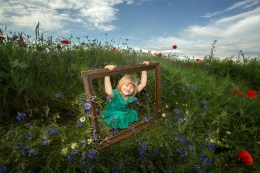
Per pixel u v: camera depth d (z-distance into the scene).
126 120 2.14
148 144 1.53
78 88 2.30
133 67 1.86
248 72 4.79
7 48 2.11
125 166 1.34
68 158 1.14
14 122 1.71
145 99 2.65
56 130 1.31
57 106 2.01
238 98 2.73
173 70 3.19
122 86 2.15
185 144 1.55
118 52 4.02
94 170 1.26
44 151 1.29
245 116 2.11
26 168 1.16
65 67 2.55
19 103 1.80
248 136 1.95
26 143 1.29
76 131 1.60
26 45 2.37
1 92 1.76
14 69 1.94
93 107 1.49
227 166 1.55
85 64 2.82
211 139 1.63
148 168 1.35
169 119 2.05
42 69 2.18
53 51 2.69
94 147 1.46
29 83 1.91
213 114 2.11
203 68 4.89
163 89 2.67
